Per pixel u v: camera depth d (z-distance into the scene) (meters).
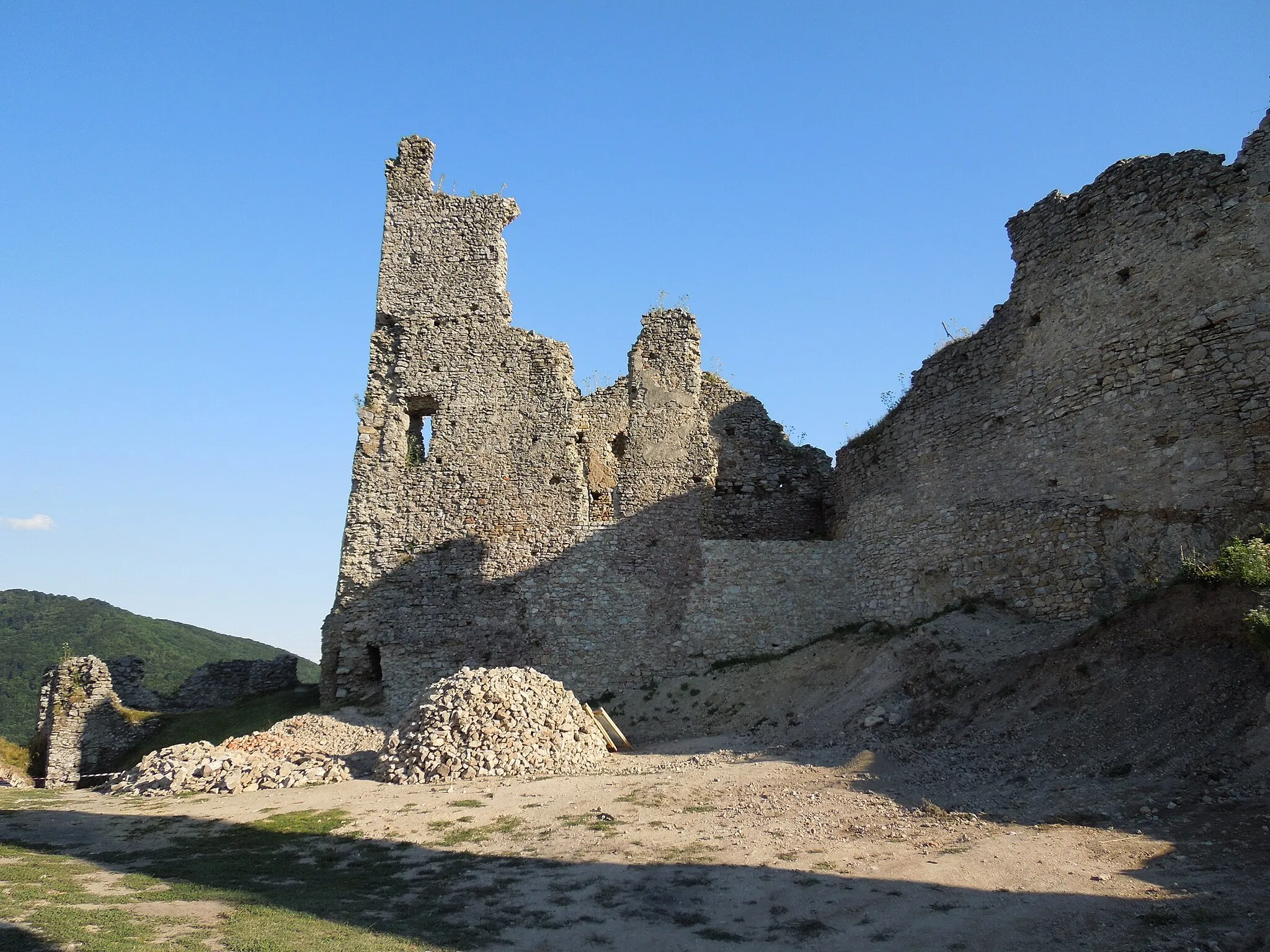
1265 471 15.43
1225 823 10.25
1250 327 16.02
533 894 10.88
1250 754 11.40
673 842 12.48
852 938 8.89
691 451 28.66
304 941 9.17
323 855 13.22
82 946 8.79
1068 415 19.23
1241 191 16.55
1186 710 12.95
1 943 8.75
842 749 16.67
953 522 21.92
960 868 10.29
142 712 30.12
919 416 23.58
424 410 30.02
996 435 21.09
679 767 17.38
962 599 21.16
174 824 15.49
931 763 14.77
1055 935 8.37
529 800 15.45
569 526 27.80
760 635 25.83
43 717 30.41
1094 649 15.46
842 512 27.06
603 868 11.59
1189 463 16.59
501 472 28.53
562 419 28.83
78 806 17.67
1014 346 20.97
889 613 23.83
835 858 11.19
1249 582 13.74
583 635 26.80
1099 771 12.75
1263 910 8.09
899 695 18.27
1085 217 19.56
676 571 27.09
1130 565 17.31
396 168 31.61
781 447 30.05
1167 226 17.67
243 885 11.65
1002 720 15.50
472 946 9.23
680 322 30.09
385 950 8.96
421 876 11.91
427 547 28.08
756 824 12.86
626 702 25.33
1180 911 8.40
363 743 22.53
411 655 27.12
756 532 29.25
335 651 27.75
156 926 9.67
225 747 21.56
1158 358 17.47
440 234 30.89
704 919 9.72
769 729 20.53
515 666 26.70
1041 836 10.94
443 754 18.30
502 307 30.05
